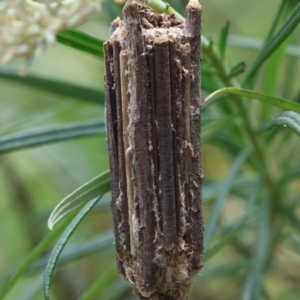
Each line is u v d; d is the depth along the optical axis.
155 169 0.20
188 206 0.20
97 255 0.47
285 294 0.43
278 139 0.33
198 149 0.20
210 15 0.48
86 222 0.51
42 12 0.21
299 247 0.37
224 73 0.26
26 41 0.21
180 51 0.20
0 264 0.54
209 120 0.29
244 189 0.33
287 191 0.35
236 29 0.48
